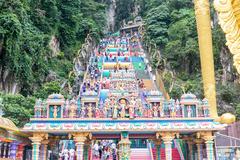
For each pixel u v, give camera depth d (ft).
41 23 153.69
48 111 54.75
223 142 62.59
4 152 47.62
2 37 107.24
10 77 110.11
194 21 185.98
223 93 126.93
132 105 55.36
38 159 52.37
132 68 159.94
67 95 112.78
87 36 203.62
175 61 171.12
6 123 46.34
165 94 121.29
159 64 160.76
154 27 220.84
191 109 55.26
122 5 349.00
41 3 160.35
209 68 62.23
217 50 151.53
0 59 108.68
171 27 208.03
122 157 53.62
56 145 69.46
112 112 54.90
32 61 122.93
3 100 80.79
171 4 239.09
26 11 136.26
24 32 120.88
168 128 53.01
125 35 293.64
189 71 164.66
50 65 147.33
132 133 56.85
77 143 53.57
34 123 53.42
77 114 55.16
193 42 168.04
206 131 53.31
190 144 59.00
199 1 62.90
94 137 57.57
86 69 162.09
